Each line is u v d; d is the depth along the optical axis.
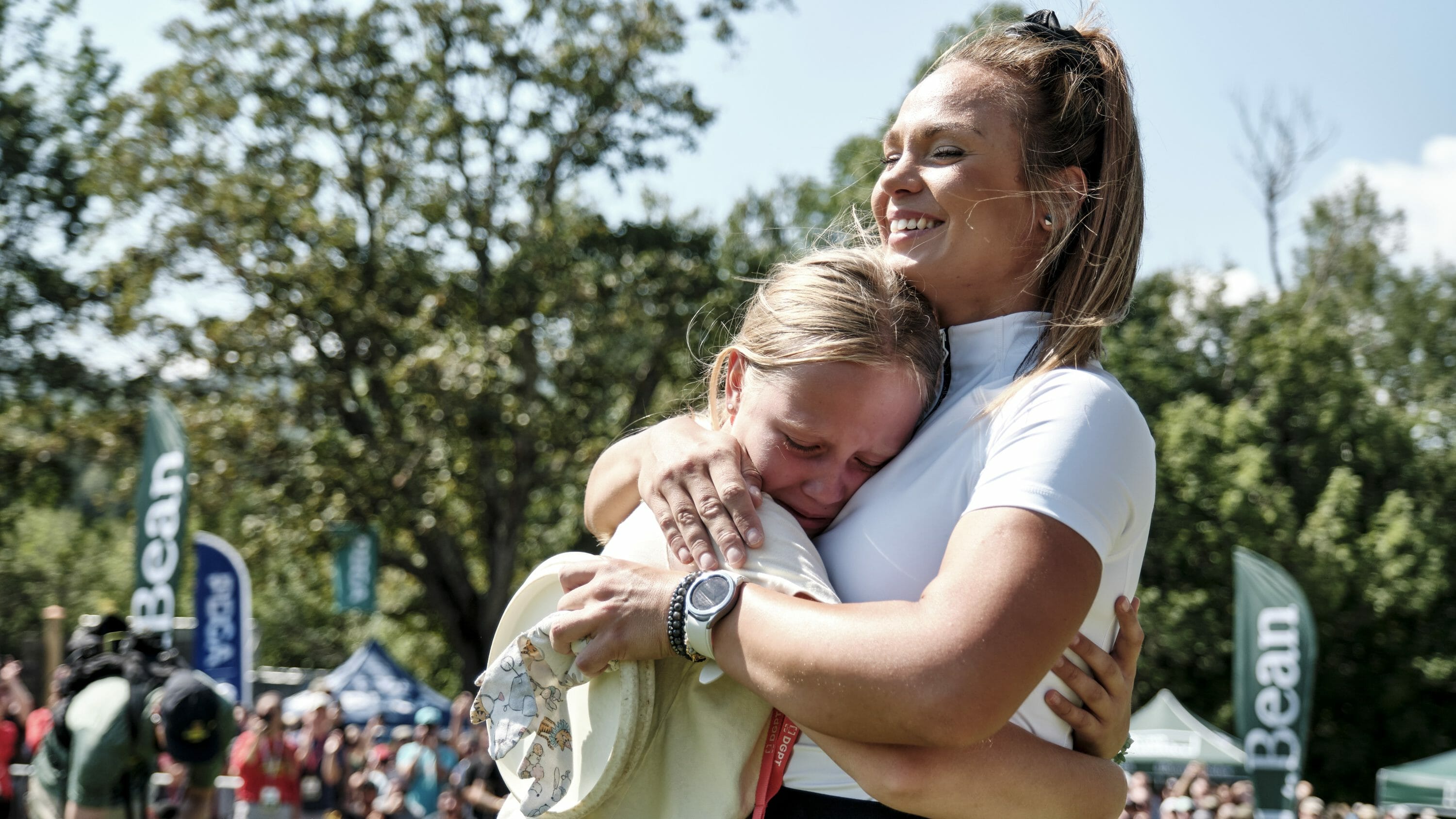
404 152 19.11
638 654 1.29
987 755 1.20
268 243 18.27
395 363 18.55
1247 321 27.89
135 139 18.44
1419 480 25.88
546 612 1.46
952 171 1.44
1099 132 1.49
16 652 29.69
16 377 21.45
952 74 1.49
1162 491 23.50
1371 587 23.34
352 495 17.62
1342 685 24.45
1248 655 11.31
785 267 1.51
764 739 1.32
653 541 1.43
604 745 1.32
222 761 4.17
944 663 1.11
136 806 3.98
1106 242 1.46
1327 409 25.78
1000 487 1.21
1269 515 23.09
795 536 1.34
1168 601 22.66
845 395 1.35
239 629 9.76
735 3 19.48
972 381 1.45
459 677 31.81
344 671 17.45
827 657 1.15
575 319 19.12
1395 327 38.12
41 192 22.23
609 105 19.33
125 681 4.01
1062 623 1.15
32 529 33.66
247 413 17.94
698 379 1.86
